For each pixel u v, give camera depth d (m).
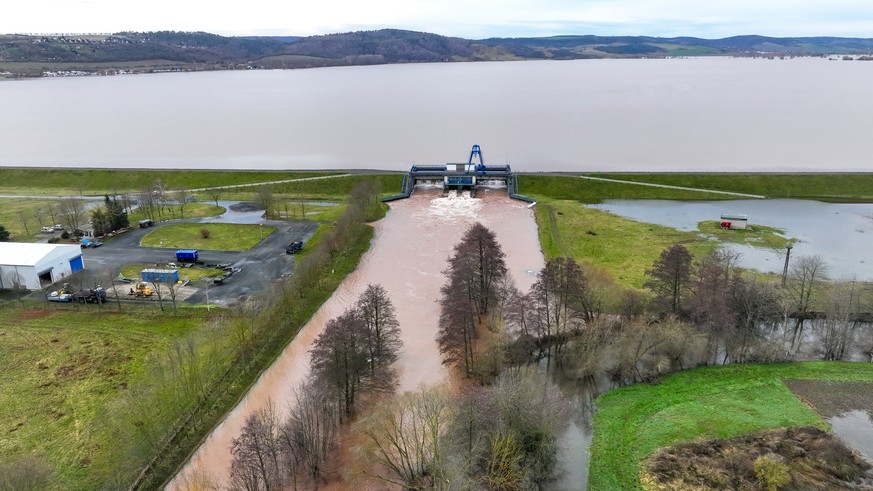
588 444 77.94
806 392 86.69
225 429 82.88
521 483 68.31
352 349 83.38
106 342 103.38
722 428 79.00
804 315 109.38
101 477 71.06
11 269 124.44
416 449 71.00
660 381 91.00
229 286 127.69
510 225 176.25
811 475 70.06
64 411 84.12
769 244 151.75
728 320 97.75
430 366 97.00
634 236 160.00
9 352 100.19
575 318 106.19
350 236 156.12
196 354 94.44
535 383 80.44
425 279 135.50
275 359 100.94
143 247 154.38
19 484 63.62
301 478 71.00
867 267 135.50
